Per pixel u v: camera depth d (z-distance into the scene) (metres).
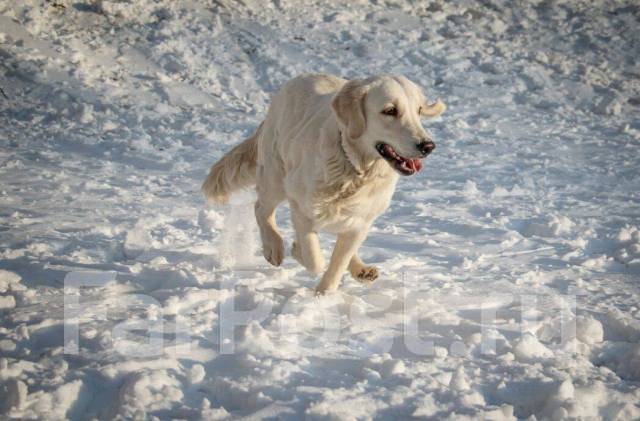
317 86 5.63
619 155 10.87
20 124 11.16
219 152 10.46
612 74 14.81
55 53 13.20
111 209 7.44
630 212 8.12
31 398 3.58
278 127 5.79
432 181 9.35
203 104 12.54
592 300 5.43
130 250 6.13
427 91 13.84
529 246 6.82
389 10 16.62
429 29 16.06
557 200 8.59
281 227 7.25
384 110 4.82
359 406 3.60
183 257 6.02
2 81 12.29
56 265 5.62
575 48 15.75
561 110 13.31
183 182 8.87
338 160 4.99
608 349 4.55
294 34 15.20
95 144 10.46
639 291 5.66
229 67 13.81
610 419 3.72
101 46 13.74
